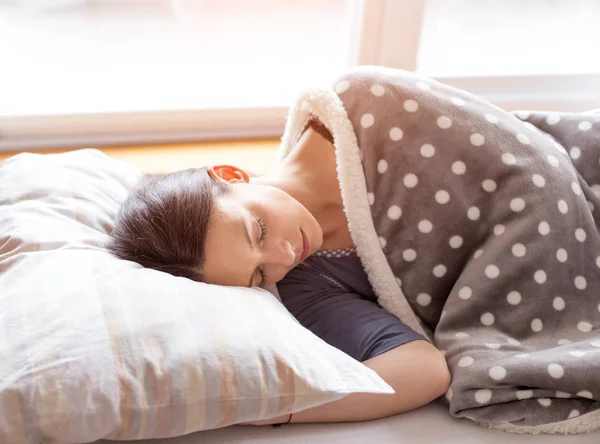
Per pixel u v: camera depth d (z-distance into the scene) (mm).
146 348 743
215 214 907
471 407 905
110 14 1508
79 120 1445
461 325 1007
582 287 1027
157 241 905
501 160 1005
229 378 752
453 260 1034
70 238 922
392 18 1463
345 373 809
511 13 1662
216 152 1498
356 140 1059
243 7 1566
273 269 938
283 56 1619
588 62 1667
